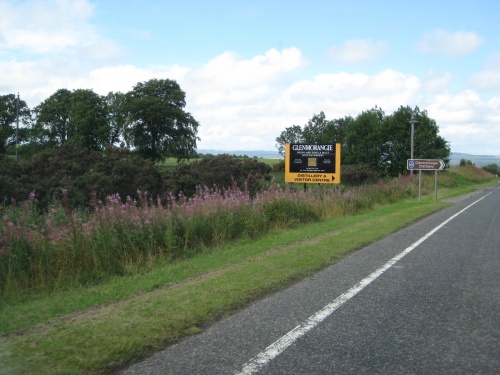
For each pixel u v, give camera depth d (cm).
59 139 7962
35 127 7856
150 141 6925
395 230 1480
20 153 7506
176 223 1139
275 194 1730
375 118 5891
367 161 5784
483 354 478
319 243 1171
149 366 443
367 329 549
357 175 3775
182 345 495
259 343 501
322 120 8544
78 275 852
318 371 434
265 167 2836
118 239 988
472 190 4803
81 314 612
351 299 674
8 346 488
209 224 1236
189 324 554
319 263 917
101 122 7638
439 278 815
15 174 1720
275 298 679
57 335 517
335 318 588
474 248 1147
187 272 865
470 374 432
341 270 874
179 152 7094
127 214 1075
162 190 1994
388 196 2895
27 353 465
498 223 1719
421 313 612
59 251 880
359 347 493
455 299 682
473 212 2195
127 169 1912
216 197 1468
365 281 785
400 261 966
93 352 463
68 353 462
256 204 1560
